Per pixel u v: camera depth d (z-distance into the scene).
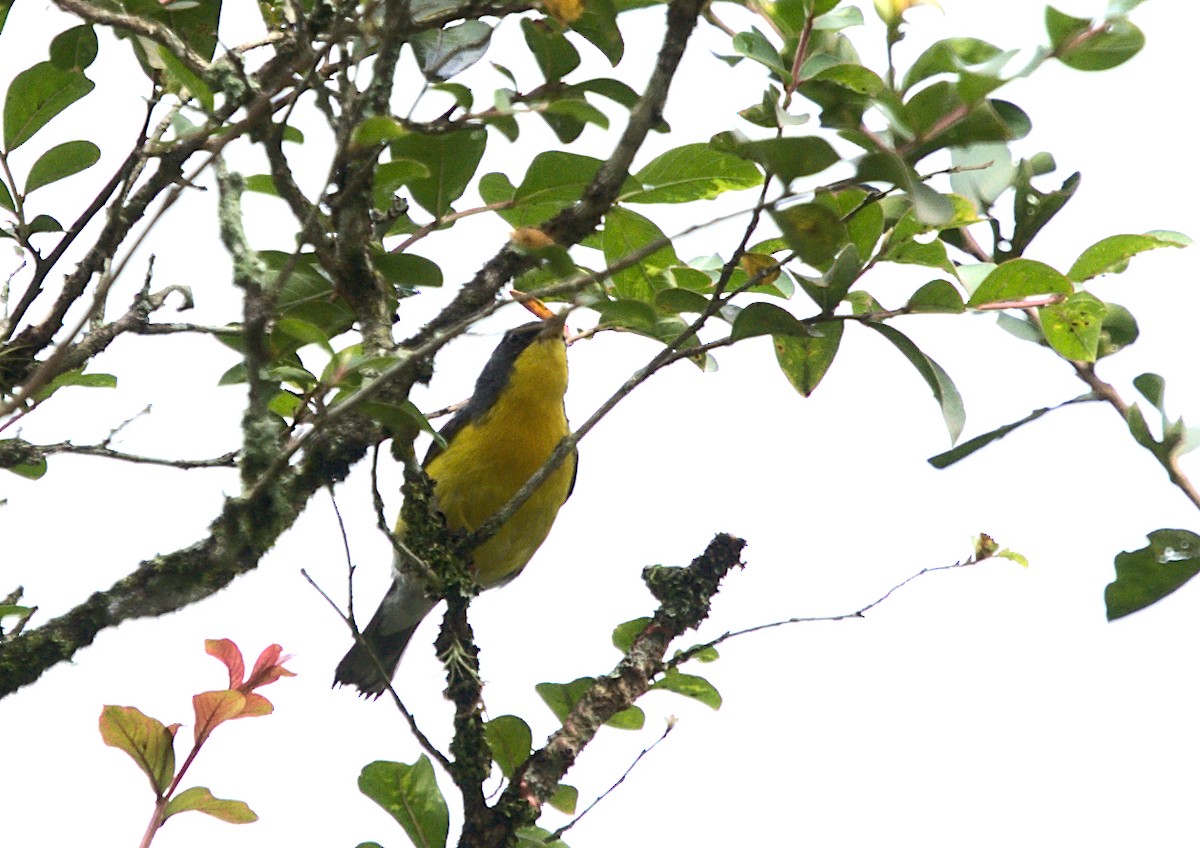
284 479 6.48
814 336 6.35
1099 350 6.71
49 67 7.13
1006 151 6.98
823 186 5.31
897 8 5.73
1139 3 5.00
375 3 5.83
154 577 6.23
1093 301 6.17
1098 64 5.16
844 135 5.59
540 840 7.04
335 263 6.38
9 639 6.04
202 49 6.86
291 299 6.73
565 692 7.69
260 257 6.79
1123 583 5.99
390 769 7.05
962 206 6.62
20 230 7.23
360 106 6.06
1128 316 6.75
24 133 7.23
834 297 6.25
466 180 6.62
